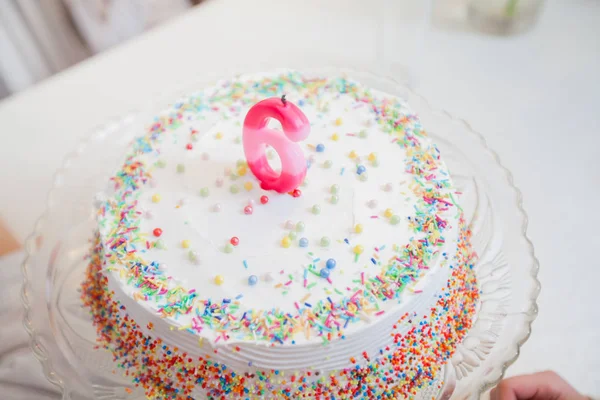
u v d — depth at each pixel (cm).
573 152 49
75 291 41
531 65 56
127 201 40
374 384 35
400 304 34
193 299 35
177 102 47
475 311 38
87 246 43
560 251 43
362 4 63
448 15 61
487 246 41
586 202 46
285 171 38
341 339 33
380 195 39
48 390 38
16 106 55
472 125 51
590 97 53
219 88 48
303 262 36
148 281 36
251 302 35
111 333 38
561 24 60
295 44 58
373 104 45
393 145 42
